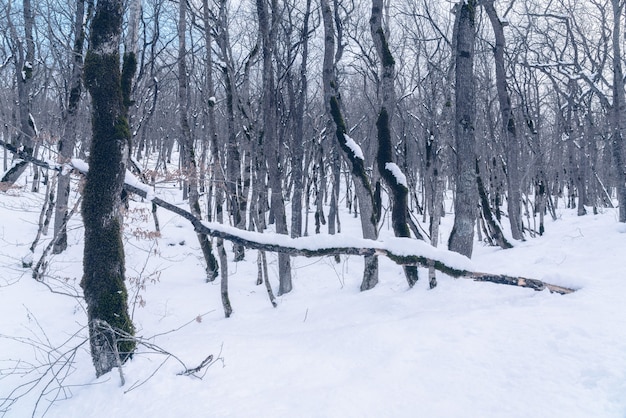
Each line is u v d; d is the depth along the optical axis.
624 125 11.06
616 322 4.97
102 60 5.79
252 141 14.71
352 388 4.43
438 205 8.25
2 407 5.59
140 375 5.36
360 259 13.39
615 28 11.12
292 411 4.12
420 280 8.66
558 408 3.75
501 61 13.52
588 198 24.20
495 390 4.13
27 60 14.32
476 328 5.41
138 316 9.39
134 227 15.04
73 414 5.02
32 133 14.16
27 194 16.48
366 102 23.50
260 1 10.91
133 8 7.04
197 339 6.78
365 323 6.56
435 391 4.24
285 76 14.47
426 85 17.14
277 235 6.59
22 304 9.12
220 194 9.95
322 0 10.05
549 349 4.64
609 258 7.96
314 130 19.33
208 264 12.36
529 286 6.56
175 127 25.47
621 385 3.90
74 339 8.03
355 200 22.14
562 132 20.34
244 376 5.11
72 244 13.31
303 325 7.55
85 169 6.40
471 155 9.27
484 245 13.84
